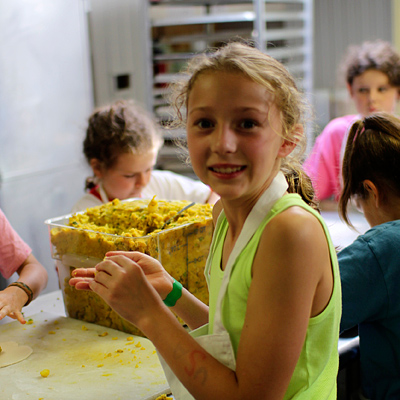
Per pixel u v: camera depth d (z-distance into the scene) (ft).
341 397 3.89
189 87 2.33
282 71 2.32
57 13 8.41
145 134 5.44
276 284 2.11
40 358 3.43
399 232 3.50
